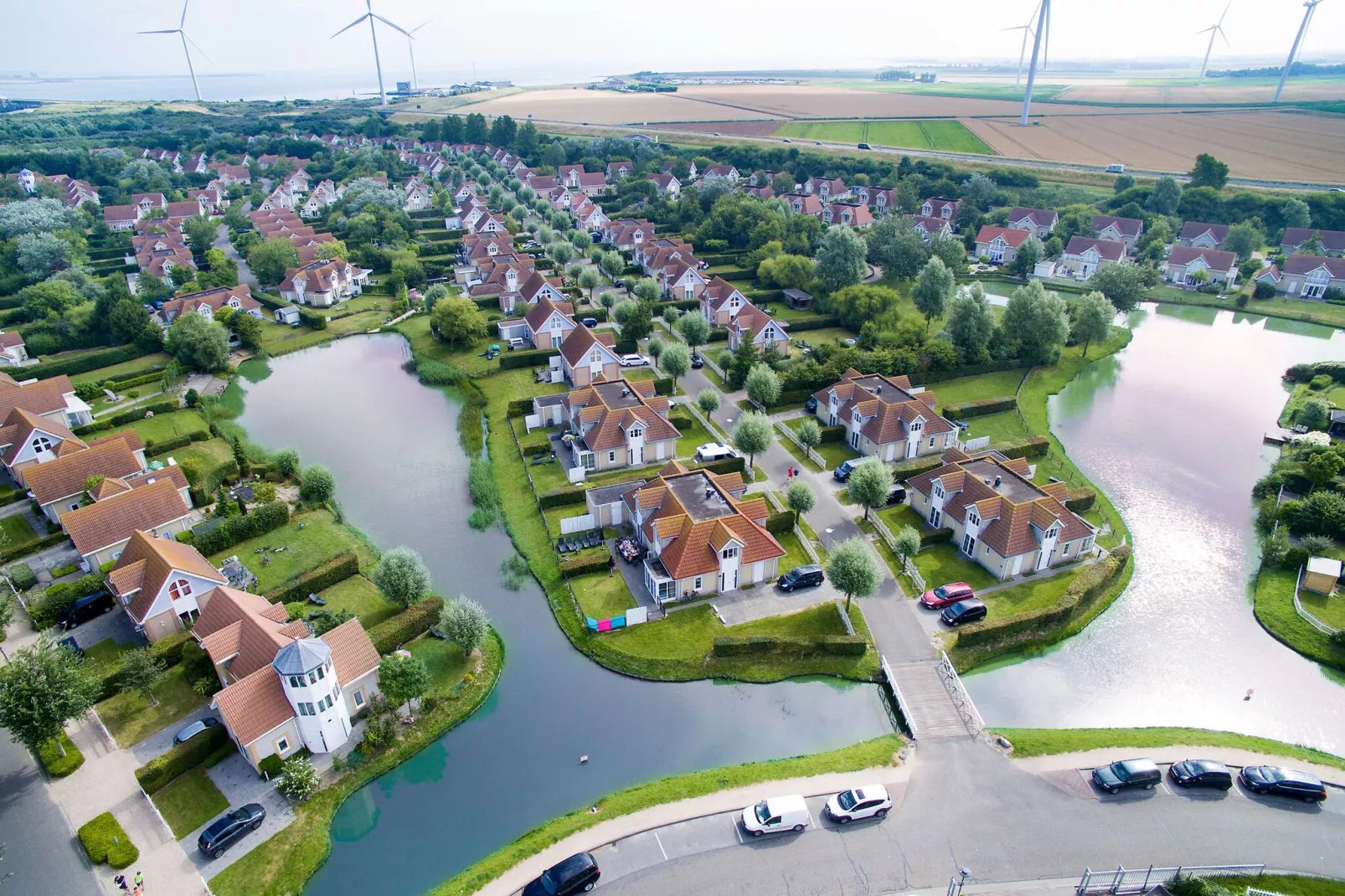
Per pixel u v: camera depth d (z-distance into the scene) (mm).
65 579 72438
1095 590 69875
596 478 89250
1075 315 126312
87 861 46438
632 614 65938
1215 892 41969
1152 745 54125
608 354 113312
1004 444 93438
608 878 44469
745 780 51281
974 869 44938
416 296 160500
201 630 60844
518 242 195250
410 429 106312
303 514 83625
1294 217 182500
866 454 94500
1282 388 116125
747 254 175250
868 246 159250
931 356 115312
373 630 63219
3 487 87938
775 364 114688
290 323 146625
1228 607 70312
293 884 45438
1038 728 57125
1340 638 63781
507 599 71500
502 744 56188
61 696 51188
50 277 152625
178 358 122625
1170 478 91188
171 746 54438
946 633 65438
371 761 54062
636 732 57062
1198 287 161250
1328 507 75500
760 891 43562
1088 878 43094
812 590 70750
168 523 76312
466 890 44000
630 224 191250
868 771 51938
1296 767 52500
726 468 89438
